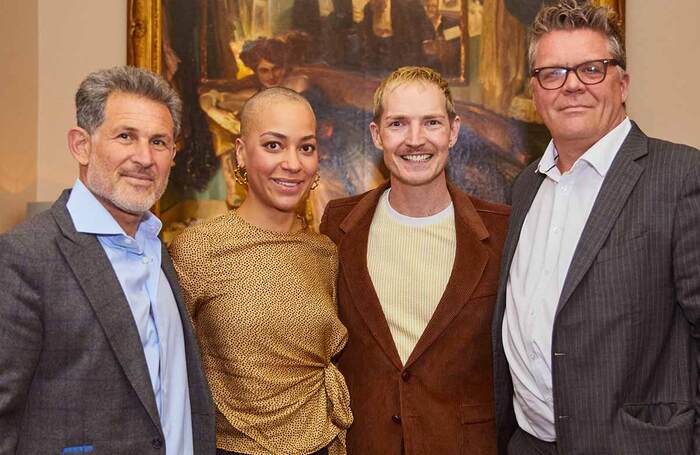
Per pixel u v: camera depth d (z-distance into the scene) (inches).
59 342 55.4
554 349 65.4
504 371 74.2
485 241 79.0
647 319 62.8
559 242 69.1
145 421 58.0
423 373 75.0
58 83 146.1
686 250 61.2
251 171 72.1
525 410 71.3
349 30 146.0
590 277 64.2
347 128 145.9
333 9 145.9
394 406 75.2
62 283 56.0
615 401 62.6
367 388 76.6
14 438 53.4
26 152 140.6
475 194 146.3
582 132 67.3
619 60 67.7
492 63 146.1
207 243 69.8
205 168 144.2
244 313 67.9
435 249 79.0
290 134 70.6
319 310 71.1
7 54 131.6
